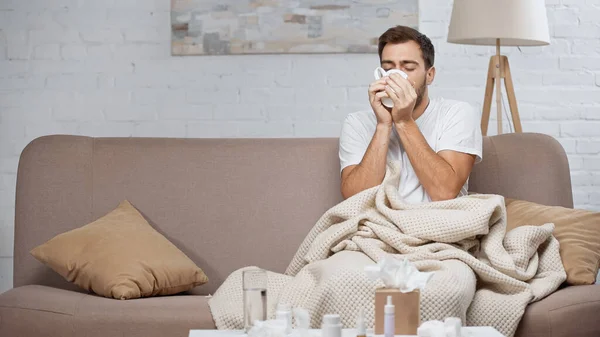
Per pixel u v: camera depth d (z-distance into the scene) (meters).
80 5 4.01
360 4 3.96
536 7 3.27
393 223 2.43
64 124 4.02
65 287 2.66
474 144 2.71
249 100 4.01
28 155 2.80
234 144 2.85
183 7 3.98
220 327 2.15
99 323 2.20
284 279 2.41
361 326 1.64
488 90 3.53
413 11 3.96
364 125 2.82
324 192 2.81
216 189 2.79
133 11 4.02
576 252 2.44
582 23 4.02
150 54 4.02
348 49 3.96
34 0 4.00
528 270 2.34
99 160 2.80
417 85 2.71
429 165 2.59
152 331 2.19
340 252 2.36
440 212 2.38
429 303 2.04
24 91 4.00
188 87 4.01
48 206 2.74
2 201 3.99
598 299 2.27
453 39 3.33
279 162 2.83
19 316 2.26
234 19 3.97
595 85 4.02
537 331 2.18
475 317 2.20
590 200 4.02
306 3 3.96
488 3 3.23
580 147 4.02
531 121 4.02
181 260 2.55
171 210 2.77
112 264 2.41
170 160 2.81
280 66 4.01
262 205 2.79
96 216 2.76
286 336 1.70
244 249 2.76
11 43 4.00
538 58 4.02
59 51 4.01
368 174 2.62
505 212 2.45
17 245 2.72
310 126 4.01
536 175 2.84
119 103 4.02
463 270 2.20
